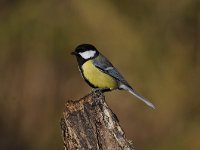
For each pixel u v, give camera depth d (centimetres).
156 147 1324
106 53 1337
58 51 1352
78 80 1349
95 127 694
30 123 1355
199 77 1373
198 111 1354
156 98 1340
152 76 1346
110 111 704
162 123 1340
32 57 1359
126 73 1337
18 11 1377
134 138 1324
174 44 1386
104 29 1346
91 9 1348
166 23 1397
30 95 1357
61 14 1361
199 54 1393
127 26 1353
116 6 1363
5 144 1351
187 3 1402
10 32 1366
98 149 686
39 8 1370
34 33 1361
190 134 1333
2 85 1364
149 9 1391
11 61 1368
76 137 692
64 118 702
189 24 1412
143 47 1354
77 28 1349
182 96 1357
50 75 1355
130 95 1318
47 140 1341
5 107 1364
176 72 1368
